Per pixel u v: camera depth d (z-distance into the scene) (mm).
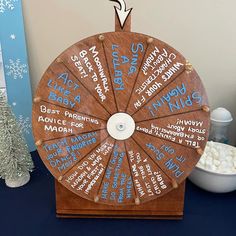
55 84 617
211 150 811
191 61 948
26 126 959
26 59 923
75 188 668
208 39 922
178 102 625
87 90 619
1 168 773
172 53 603
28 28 934
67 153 648
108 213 705
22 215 710
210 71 957
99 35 592
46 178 847
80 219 703
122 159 651
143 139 643
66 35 949
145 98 624
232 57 937
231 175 714
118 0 620
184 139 643
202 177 746
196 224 692
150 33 926
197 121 632
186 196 784
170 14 903
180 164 656
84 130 638
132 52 602
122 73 611
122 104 626
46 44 958
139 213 704
